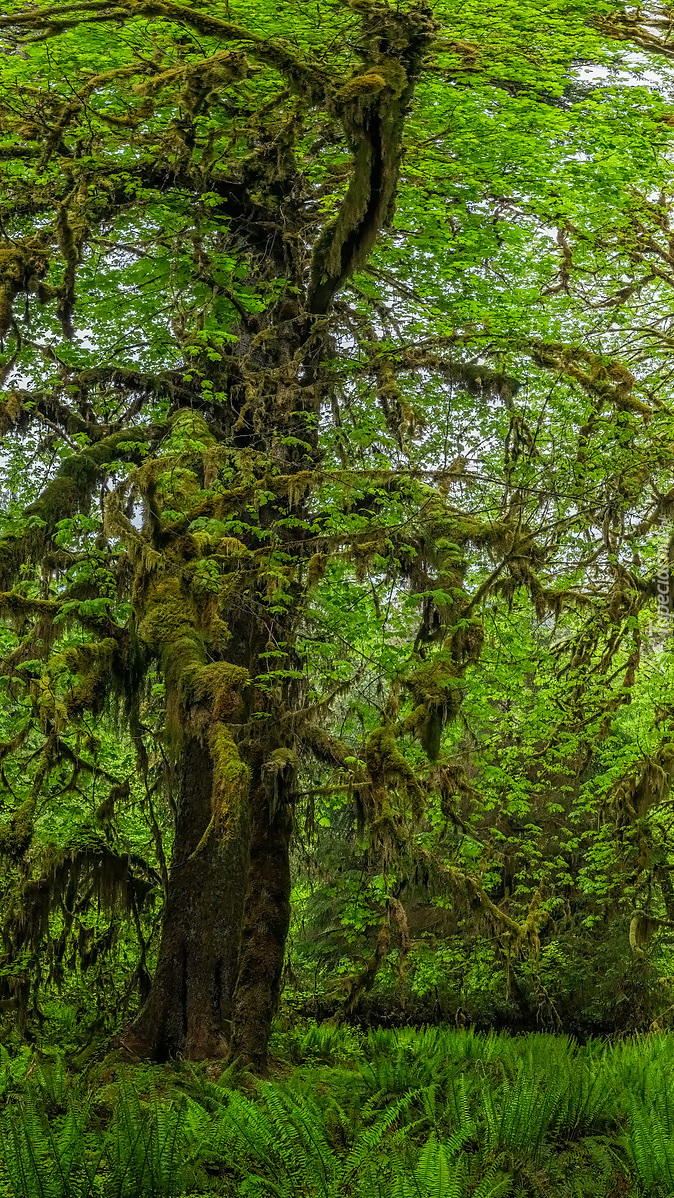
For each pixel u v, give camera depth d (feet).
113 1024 48.91
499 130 39.99
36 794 40.81
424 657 39.63
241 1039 35.91
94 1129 29.96
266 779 35.76
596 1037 66.69
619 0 43.83
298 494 34.68
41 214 40.47
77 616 34.53
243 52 34.68
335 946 67.82
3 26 34.63
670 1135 30.91
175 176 40.01
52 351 43.68
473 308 42.98
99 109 41.45
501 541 38.52
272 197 42.14
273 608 32.99
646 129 42.47
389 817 34.17
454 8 41.14
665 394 50.19
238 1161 27.71
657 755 46.03
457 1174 26.45
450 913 69.31
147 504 29.96
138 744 43.96
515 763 52.80
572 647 47.21
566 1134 33.76
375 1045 46.78
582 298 50.96
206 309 39.37
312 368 41.37
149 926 52.24
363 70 34.86
